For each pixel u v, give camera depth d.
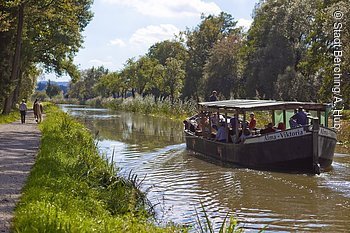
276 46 50.31
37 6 35.56
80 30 50.25
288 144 16.14
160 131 33.59
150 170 16.64
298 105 17.72
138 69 87.94
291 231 9.36
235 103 20.22
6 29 31.06
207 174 15.80
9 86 34.66
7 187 9.29
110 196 9.45
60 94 166.75
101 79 123.50
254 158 17.00
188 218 10.18
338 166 17.12
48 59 51.38
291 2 50.31
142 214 9.08
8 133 22.94
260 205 11.44
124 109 76.62
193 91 77.75
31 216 6.49
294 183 14.10
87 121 45.12
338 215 10.52
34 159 13.57
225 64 63.16
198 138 21.47
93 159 13.06
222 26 87.69
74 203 7.83
